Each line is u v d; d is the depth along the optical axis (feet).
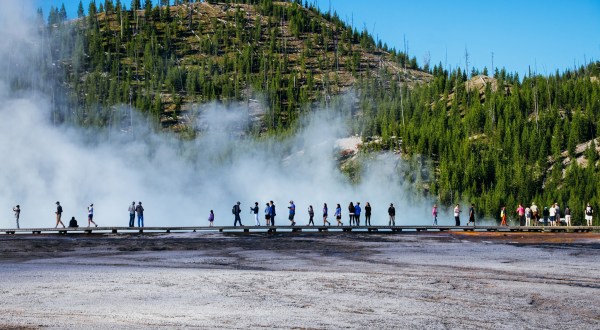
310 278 57.36
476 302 44.73
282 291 49.65
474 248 92.32
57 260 76.89
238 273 61.21
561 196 375.45
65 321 37.55
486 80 619.67
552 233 132.87
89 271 63.82
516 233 132.98
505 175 415.03
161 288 51.26
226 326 36.40
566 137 472.03
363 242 104.83
